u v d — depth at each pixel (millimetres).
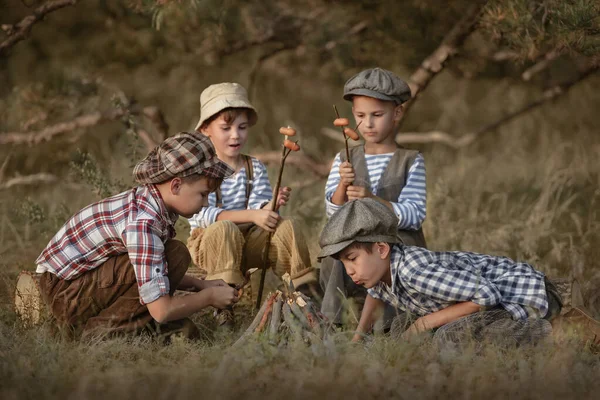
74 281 12609
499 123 28328
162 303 12078
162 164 12195
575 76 25906
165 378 10203
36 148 27891
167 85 34625
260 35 24141
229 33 23109
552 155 25766
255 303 15133
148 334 12773
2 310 13758
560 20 16031
